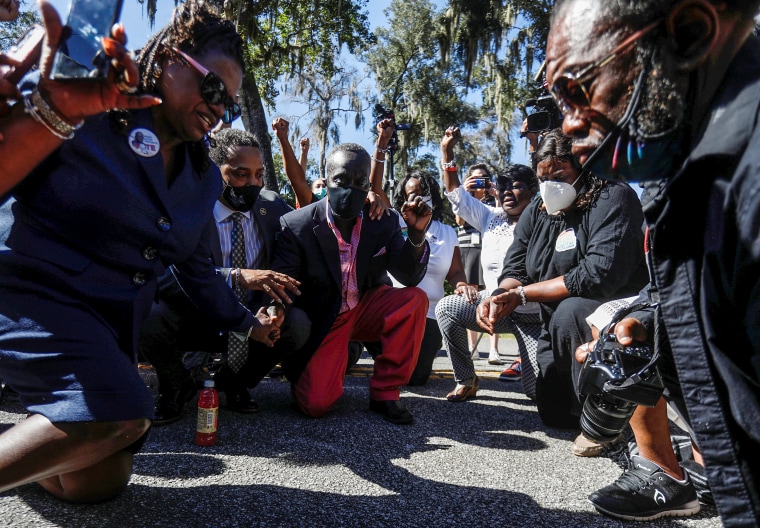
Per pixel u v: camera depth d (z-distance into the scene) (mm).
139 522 1689
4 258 1463
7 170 1010
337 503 1920
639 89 895
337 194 2895
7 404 2928
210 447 2449
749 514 910
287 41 17156
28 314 1452
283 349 2955
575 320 2713
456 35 18656
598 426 1908
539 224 3111
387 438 2719
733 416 917
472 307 3521
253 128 13992
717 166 840
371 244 3164
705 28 862
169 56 1552
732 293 856
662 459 1969
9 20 2172
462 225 5750
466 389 3592
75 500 1775
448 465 2373
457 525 1801
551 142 2832
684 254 939
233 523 1719
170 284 2594
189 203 1780
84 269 1530
